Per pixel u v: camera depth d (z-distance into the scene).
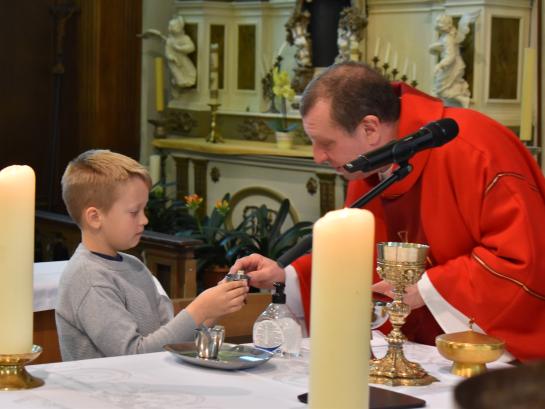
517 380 0.72
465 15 5.77
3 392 1.66
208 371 1.86
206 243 5.94
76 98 7.37
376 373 1.84
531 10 5.85
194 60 7.29
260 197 6.70
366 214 1.26
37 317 3.14
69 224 5.10
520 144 2.55
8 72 7.16
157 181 6.88
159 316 2.46
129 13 7.31
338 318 1.25
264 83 6.99
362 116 2.38
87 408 1.57
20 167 1.65
